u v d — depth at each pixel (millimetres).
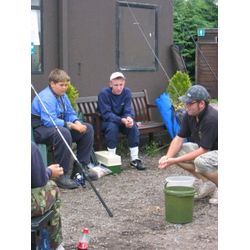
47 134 5320
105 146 6410
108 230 4062
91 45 7070
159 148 7227
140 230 4059
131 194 5160
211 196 4828
